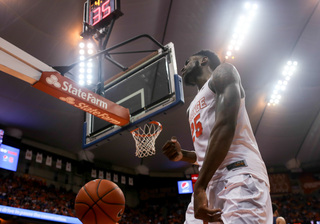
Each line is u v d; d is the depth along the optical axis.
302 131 21.88
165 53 5.48
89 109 4.92
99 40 6.26
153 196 24.98
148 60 5.75
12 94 14.88
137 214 23.47
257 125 21.11
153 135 6.09
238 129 1.33
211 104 1.45
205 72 1.70
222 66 1.40
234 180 1.19
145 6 13.02
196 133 1.50
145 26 13.91
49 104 15.98
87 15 6.55
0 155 16.72
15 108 15.68
